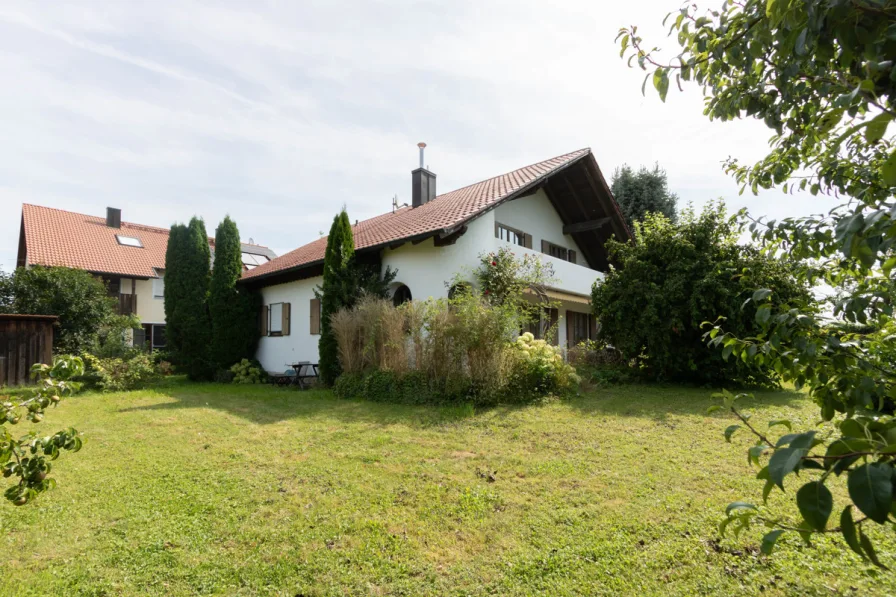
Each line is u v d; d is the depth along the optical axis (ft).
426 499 15.40
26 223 75.87
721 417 26.25
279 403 34.81
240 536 12.97
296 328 53.26
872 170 8.05
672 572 10.68
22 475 8.41
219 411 31.50
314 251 60.13
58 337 48.70
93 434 24.80
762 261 34.55
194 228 56.49
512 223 54.24
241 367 53.31
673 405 30.07
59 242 75.10
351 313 39.65
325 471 18.28
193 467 19.01
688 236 39.42
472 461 19.30
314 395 38.09
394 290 45.34
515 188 44.45
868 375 6.08
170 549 12.32
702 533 12.42
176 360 54.65
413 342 35.17
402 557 11.80
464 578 10.85
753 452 4.37
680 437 22.16
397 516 14.14
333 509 14.70
